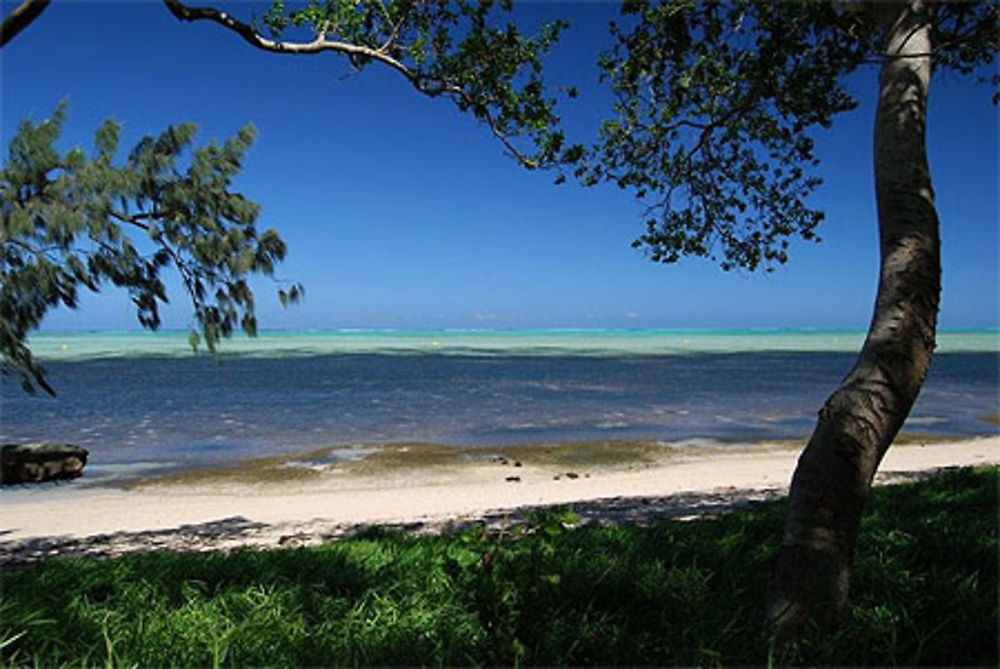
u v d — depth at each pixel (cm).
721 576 626
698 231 982
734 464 1919
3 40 387
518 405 3375
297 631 501
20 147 663
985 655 431
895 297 464
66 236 668
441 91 754
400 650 455
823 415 459
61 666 429
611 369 6419
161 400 3591
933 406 3450
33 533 1188
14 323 670
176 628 504
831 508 442
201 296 734
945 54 777
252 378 5141
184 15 540
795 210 966
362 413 3045
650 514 1156
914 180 478
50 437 2353
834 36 807
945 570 574
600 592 562
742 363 7625
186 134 726
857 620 470
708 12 805
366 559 715
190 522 1263
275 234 752
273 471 1812
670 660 430
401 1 724
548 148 767
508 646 401
